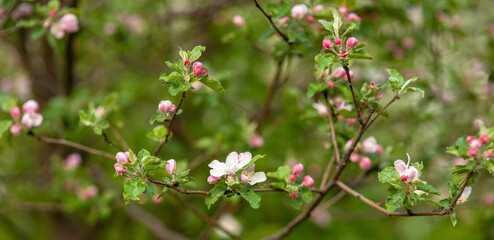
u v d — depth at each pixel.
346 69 1.99
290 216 5.10
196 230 5.21
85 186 4.00
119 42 4.36
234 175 1.98
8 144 2.87
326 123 2.78
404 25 3.78
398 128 4.70
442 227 5.83
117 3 5.10
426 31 4.24
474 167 1.94
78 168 4.21
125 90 4.64
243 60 5.30
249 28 3.53
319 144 5.11
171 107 2.27
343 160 2.41
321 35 2.69
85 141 4.82
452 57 4.96
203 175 4.70
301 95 3.82
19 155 5.45
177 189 2.04
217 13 5.30
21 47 4.42
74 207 4.03
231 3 4.91
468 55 4.74
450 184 2.01
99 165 5.17
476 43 4.88
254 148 3.95
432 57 4.32
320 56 1.93
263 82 5.42
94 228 5.27
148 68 5.25
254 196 1.98
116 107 2.83
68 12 3.06
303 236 4.91
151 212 5.36
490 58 4.33
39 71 4.62
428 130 4.37
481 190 4.58
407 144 4.14
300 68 5.33
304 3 2.85
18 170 5.27
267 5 2.71
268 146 4.79
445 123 4.33
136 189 1.95
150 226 4.57
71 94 4.18
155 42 5.39
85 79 5.43
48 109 3.91
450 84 4.53
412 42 3.93
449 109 4.30
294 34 2.63
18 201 4.58
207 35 5.61
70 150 4.66
